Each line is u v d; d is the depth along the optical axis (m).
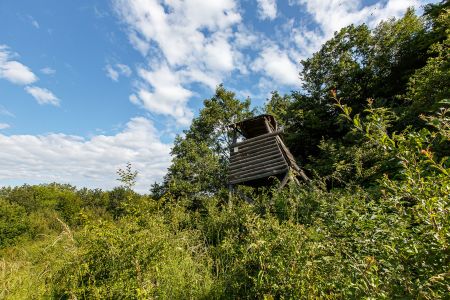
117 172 5.44
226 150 26.97
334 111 20.30
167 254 4.94
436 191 1.62
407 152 1.75
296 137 20.11
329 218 3.33
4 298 4.88
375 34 21.50
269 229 4.18
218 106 27.62
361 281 1.83
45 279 5.37
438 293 1.41
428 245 1.58
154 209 6.46
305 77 22.81
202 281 4.54
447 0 14.05
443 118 1.72
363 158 8.81
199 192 22.19
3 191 61.47
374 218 2.44
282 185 9.82
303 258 3.09
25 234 32.88
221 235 6.50
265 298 2.95
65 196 56.16
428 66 9.77
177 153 25.66
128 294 3.93
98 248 4.86
